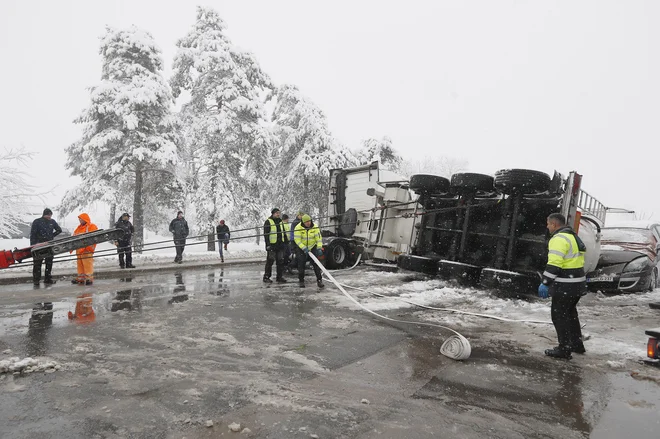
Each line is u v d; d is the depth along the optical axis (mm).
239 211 20656
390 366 4277
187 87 21234
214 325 5773
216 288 9023
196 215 19984
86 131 18141
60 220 20125
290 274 11562
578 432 2979
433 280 10172
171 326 5684
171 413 3104
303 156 22844
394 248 11164
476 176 8922
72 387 3553
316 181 23422
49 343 4820
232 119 19328
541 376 4086
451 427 2998
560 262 4578
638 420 3178
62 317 6160
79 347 4684
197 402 3305
